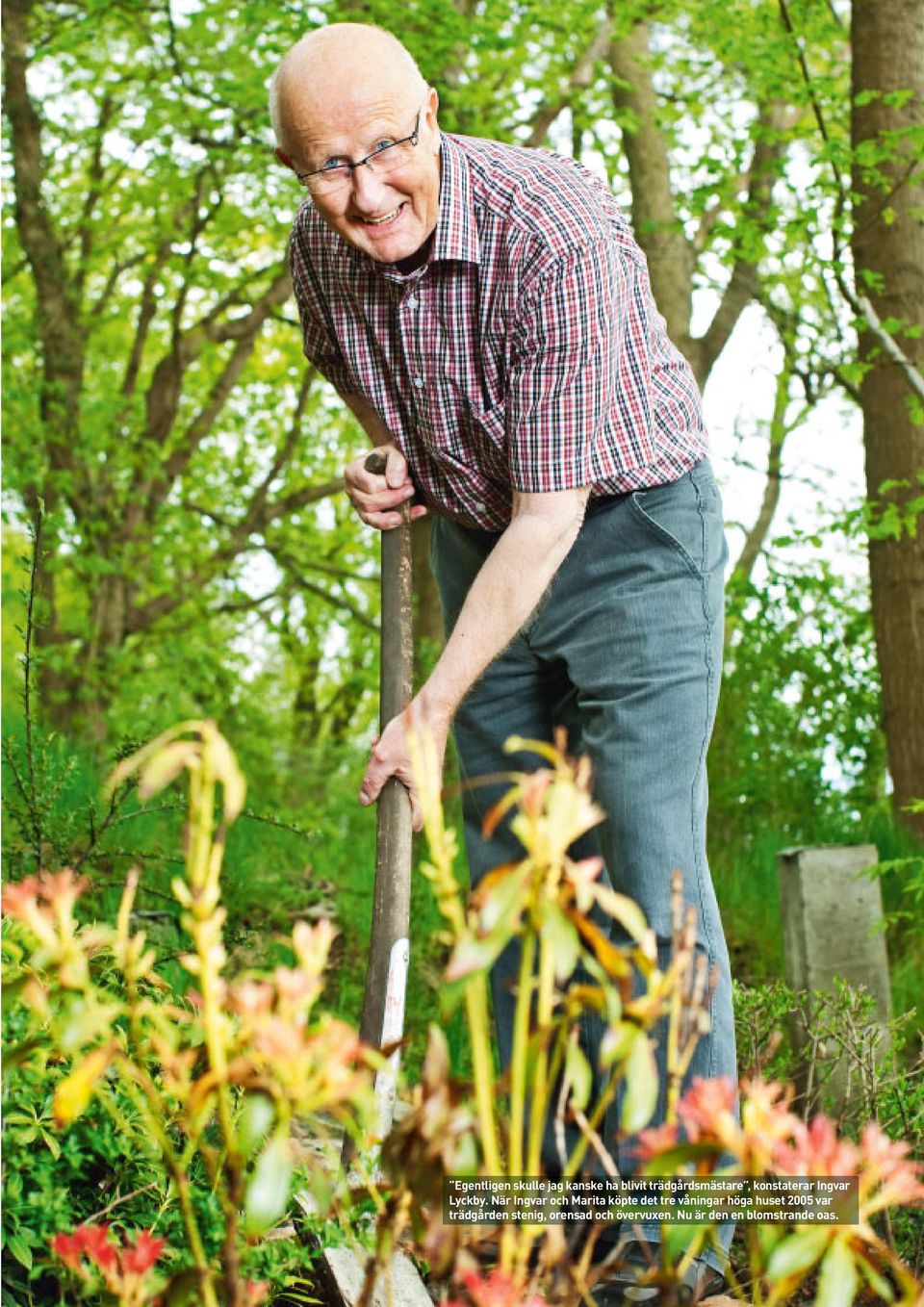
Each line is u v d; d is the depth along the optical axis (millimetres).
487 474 2717
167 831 5062
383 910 2215
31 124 9898
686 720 2635
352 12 7727
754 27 6770
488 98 8961
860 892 3717
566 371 2459
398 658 2588
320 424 13359
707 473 2727
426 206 2473
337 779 9438
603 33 8445
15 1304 1729
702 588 2670
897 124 5910
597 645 2691
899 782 5926
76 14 9578
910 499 5883
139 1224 1822
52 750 3846
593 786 2664
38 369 10453
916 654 5859
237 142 9547
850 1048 2988
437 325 2564
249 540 12055
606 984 1272
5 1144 1684
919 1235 2508
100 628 10328
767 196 6867
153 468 10422
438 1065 1306
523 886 1244
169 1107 1757
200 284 10750
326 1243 1767
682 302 8820
